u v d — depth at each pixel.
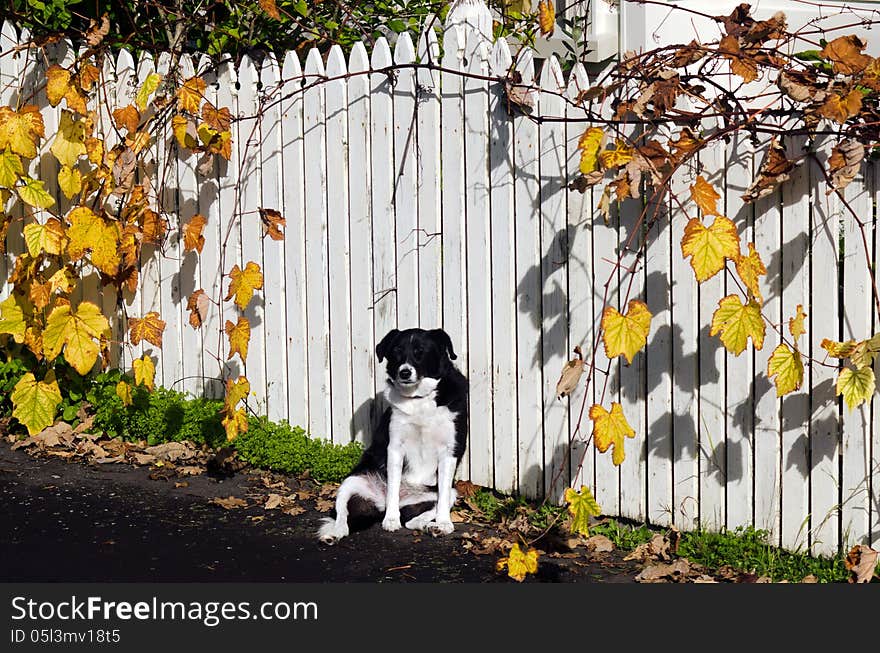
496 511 5.56
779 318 4.68
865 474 4.48
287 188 6.50
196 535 5.32
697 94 4.78
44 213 7.66
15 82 7.59
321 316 6.41
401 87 5.90
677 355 5.00
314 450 6.27
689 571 4.64
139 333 6.54
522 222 5.50
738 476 4.86
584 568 4.79
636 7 7.21
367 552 5.09
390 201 6.03
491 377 5.72
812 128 4.47
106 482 6.21
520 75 5.31
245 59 6.60
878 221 4.38
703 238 4.36
